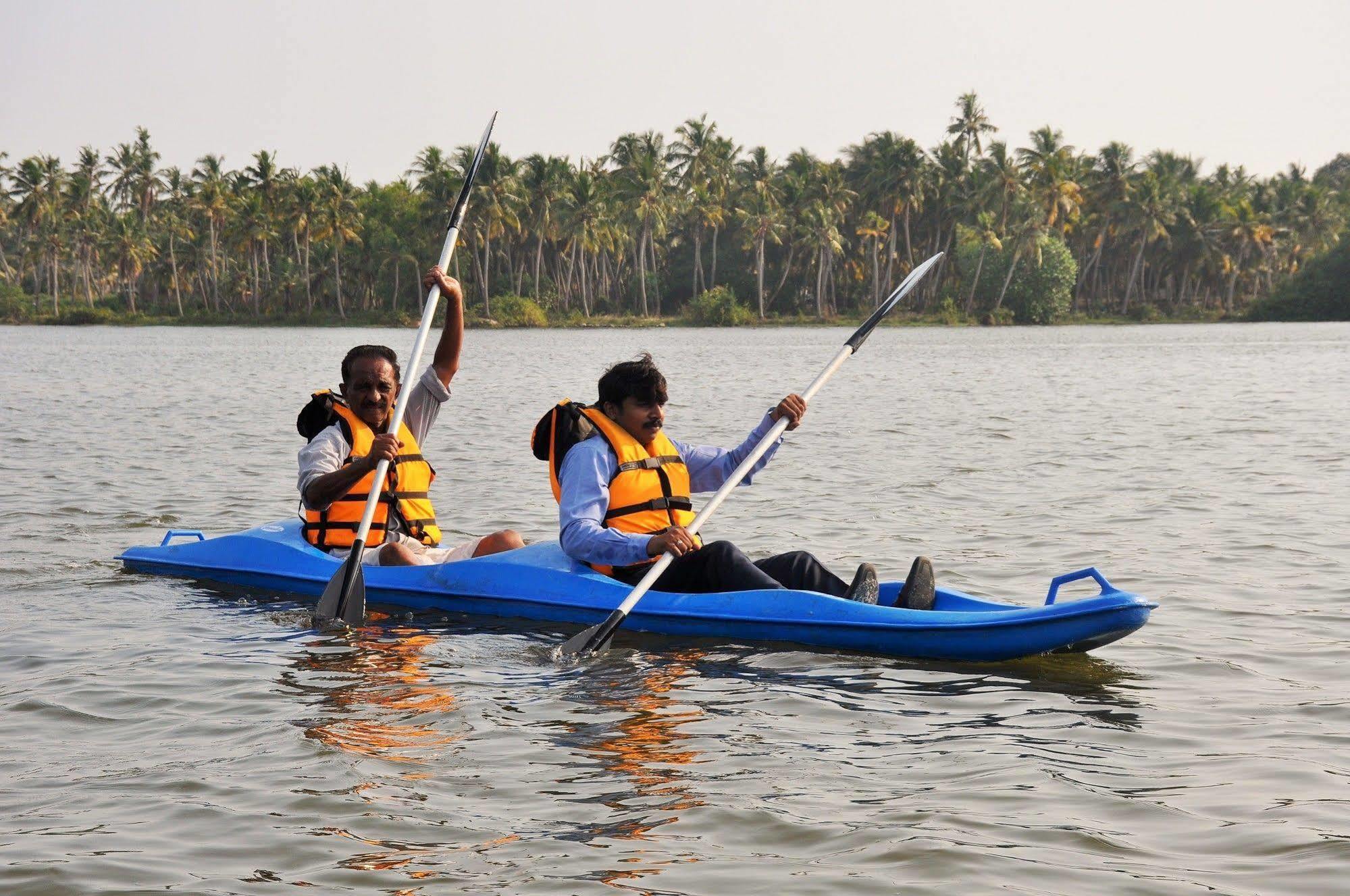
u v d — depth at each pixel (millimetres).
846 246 84188
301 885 2932
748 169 79000
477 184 71188
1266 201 85938
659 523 5531
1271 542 7391
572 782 3594
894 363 32531
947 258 83062
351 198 78688
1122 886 2889
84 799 3461
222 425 15688
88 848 3135
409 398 6543
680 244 88125
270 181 80062
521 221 77438
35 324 88250
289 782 3588
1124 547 7332
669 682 4684
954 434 14297
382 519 6297
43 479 10516
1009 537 7730
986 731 4074
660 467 5562
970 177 78000
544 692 4543
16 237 106000
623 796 3484
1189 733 4023
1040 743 3945
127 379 26000
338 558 6266
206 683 4637
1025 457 11984
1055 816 3318
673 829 3248
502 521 8602
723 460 5922
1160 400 19031
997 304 77812
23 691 4516
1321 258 79500
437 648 5176
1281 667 4801
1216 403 18297
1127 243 84438
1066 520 8336
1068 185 73562
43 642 5246
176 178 97562
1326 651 5016
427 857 3082
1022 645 4879
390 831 3238
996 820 3297
